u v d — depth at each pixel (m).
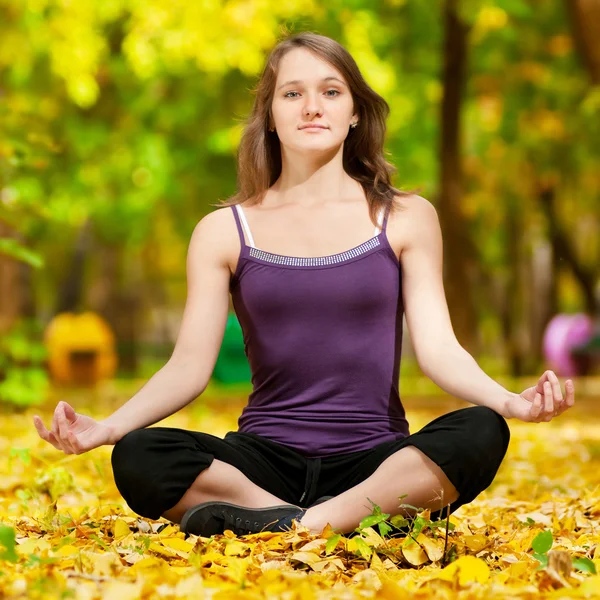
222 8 24.91
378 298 6.79
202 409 20.47
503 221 42.91
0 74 28.30
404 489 6.23
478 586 5.18
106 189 34.56
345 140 7.38
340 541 6.09
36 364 20.39
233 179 34.28
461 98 30.41
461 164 30.88
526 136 34.22
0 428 16.58
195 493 6.39
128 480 6.34
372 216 6.99
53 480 8.97
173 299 70.94
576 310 62.56
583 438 16.03
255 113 7.30
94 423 6.38
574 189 39.81
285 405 6.77
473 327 36.84
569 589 5.04
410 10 31.34
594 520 7.99
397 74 31.80
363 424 6.71
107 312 46.72
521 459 13.22
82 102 26.97
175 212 38.16
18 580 5.18
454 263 30.88
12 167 13.89
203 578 5.51
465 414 6.27
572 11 22.19
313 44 7.07
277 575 5.32
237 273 7.00
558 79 32.69
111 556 5.68
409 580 5.39
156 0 25.02
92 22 26.50
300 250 6.91
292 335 6.75
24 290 33.06
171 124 33.22
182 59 26.81
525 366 42.47
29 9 25.00
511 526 7.63
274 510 6.41
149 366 53.44
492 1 28.38
